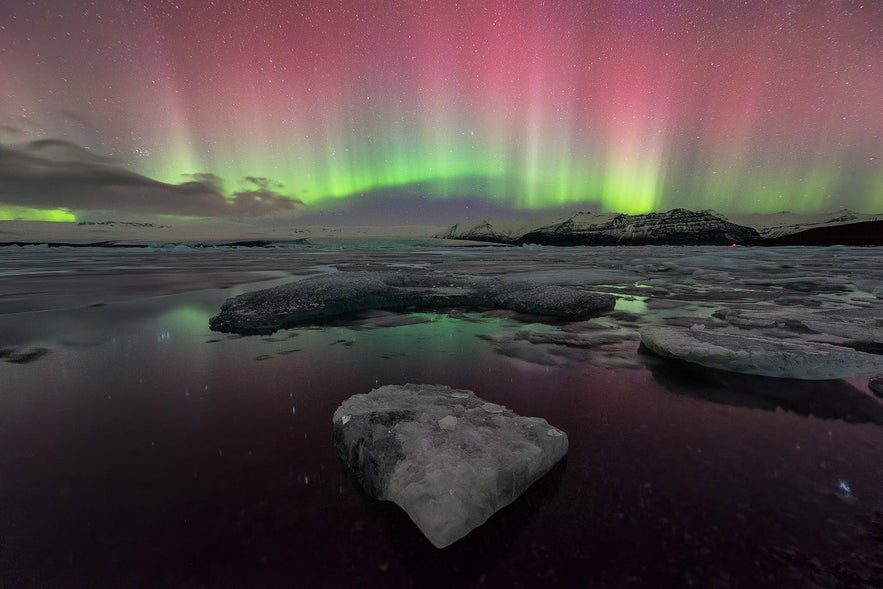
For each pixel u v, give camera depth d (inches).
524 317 220.2
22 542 52.6
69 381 118.7
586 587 45.5
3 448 78.2
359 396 91.7
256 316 203.2
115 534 53.9
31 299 291.9
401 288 273.1
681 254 1162.0
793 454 74.9
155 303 274.4
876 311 210.7
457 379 120.2
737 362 123.0
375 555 50.2
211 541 52.5
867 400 101.0
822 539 52.7
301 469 70.4
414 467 62.9
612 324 199.5
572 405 100.0
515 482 61.9
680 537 53.2
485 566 48.7
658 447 78.2
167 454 75.8
